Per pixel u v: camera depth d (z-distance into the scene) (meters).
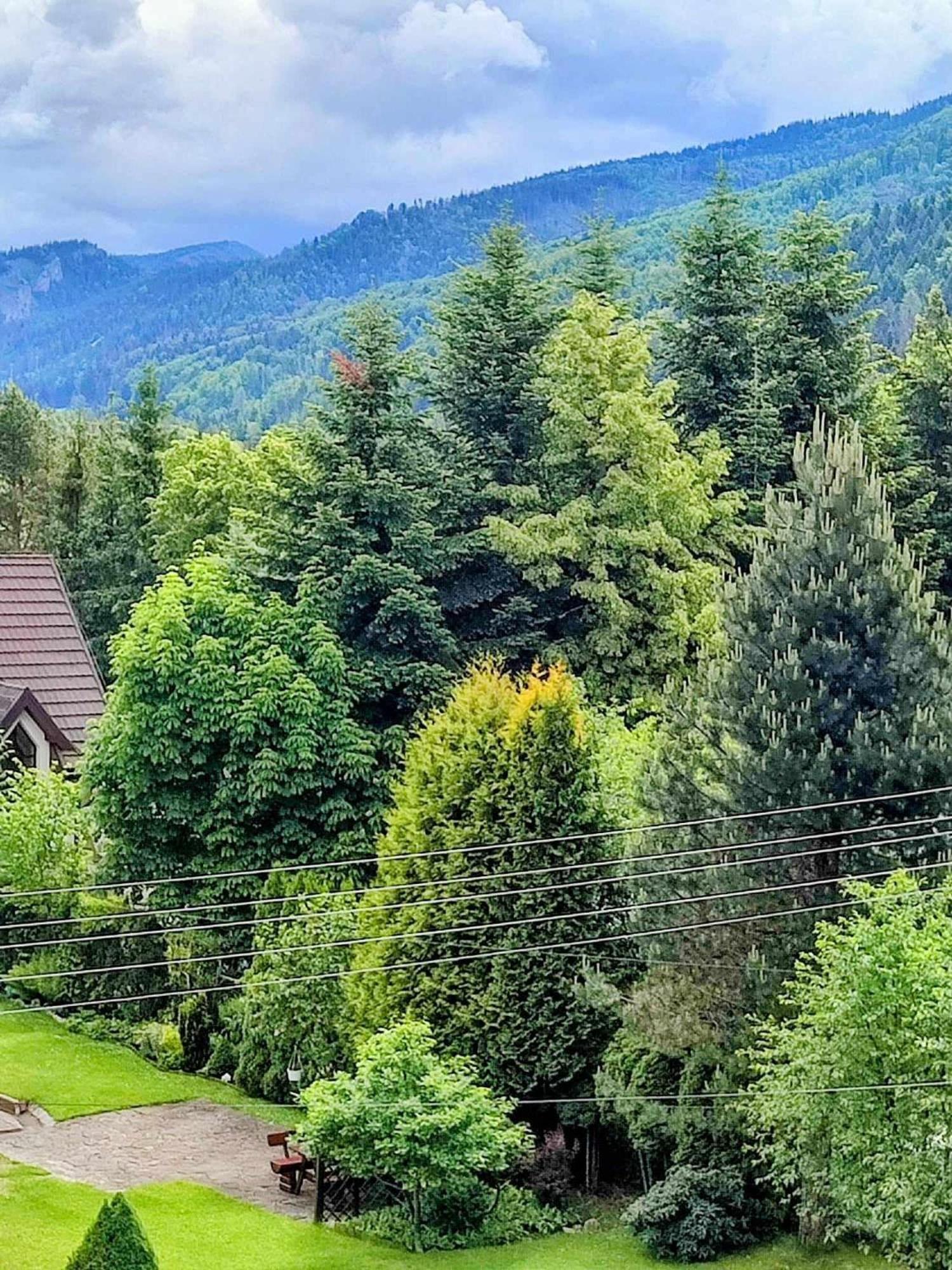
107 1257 18.58
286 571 38.62
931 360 47.53
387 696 37.69
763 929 25.53
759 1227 25.36
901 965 21.03
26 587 46.03
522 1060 27.22
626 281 50.12
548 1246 25.28
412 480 39.88
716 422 46.41
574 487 42.06
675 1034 25.25
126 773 34.25
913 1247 21.91
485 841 27.66
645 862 26.70
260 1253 23.89
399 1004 27.86
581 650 40.88
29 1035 34.28
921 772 25.20
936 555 45.25
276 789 33.94
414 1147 24.27
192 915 34.69
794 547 26.98
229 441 58.06
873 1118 21.27
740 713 26.39
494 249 44.31
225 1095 31.52
